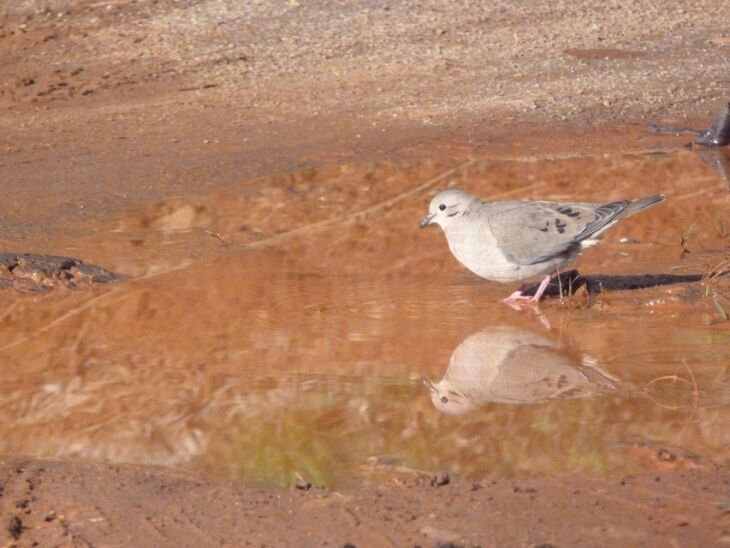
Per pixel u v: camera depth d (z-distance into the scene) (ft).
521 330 42.19
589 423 33.91
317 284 47.24
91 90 78.95
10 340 41.37
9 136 69.82
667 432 33.14
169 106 75.41
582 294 45.78
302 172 61.87
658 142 67.56
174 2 95.96
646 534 27.22
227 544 27.12
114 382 37.65
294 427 34.04
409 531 27.55
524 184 60.34
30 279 47.09
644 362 38.83
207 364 39.04
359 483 30.37
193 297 45.55
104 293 45.98
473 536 27.20
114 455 32.35
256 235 53.11
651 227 54.13
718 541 26.89
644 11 96.48
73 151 66.44
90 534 27.78
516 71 82.12
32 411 35.40
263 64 83.66
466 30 91.09
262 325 42.78
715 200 57.82
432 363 39.14
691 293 45.37
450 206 45.44
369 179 60.85
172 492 29.96
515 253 44.14
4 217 55.16
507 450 32.22
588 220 44.62
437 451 32.22
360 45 87.45
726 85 79.15
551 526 27.63
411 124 70.95
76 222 54.60
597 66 83.30
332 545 26.91
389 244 52.37
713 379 37.17
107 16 92.84
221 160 63.98
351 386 37.09
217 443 33.06
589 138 68.23
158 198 57.88
